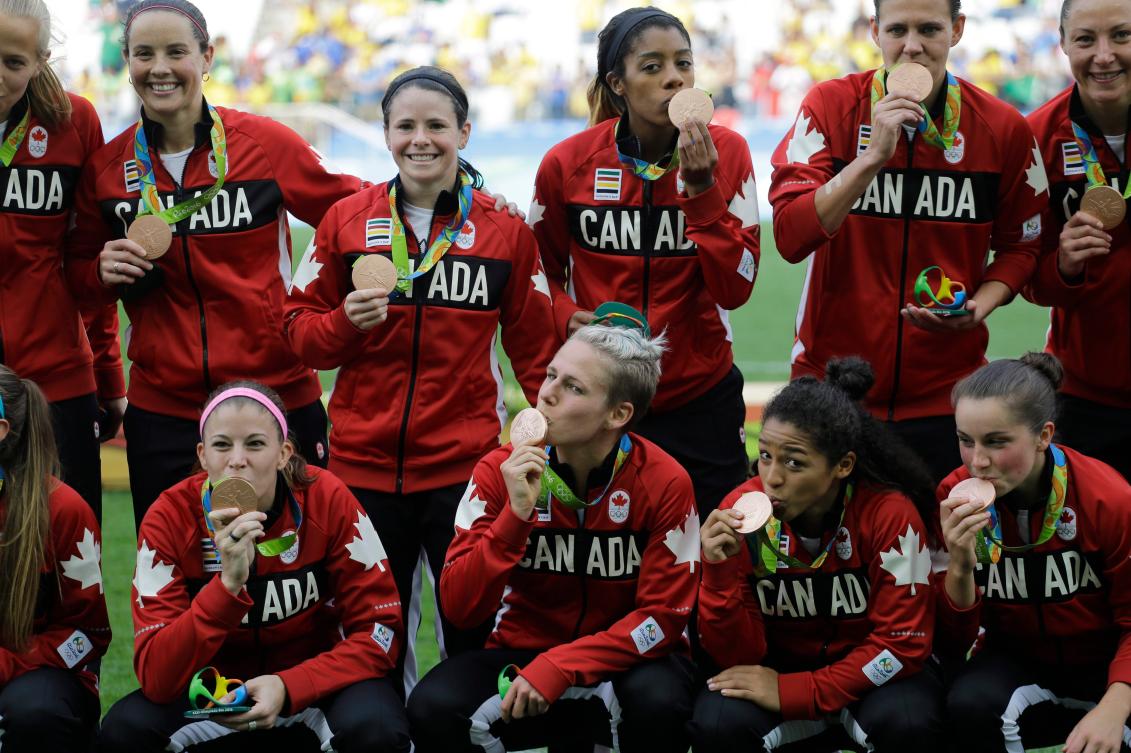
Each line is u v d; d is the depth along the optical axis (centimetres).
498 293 898
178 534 780
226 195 943
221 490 736
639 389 776
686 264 924
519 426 760
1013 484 753
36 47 902
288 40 5300
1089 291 950
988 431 742
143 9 924
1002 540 782
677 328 932
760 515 748
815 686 762
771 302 3181
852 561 784
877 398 934
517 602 823
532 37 5372
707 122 852
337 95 5191
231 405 757
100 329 1063
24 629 766
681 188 897
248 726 736
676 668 788
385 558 811
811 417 753
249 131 957
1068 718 786
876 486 785
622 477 795
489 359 905
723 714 756
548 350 919
